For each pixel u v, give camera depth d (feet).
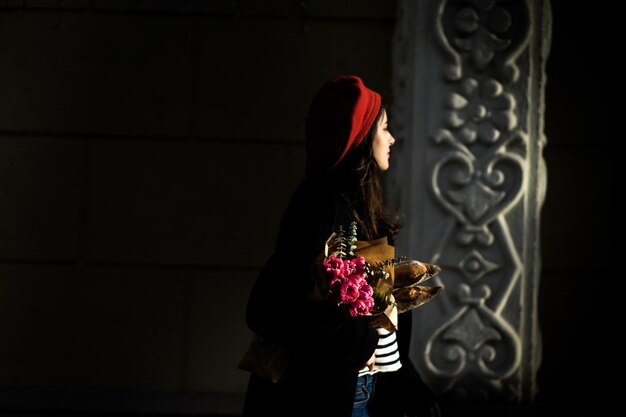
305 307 13.32
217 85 27.40
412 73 25.43
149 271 27.61
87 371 27.68
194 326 27.66
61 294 27.61
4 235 27.53
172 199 27.50
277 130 27.43
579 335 27.99
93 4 27.22
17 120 27.40
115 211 27.50
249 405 14.29
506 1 25.29
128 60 27.35
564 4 27.48
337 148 14.49
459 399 25.68
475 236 25.45
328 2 27.30
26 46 27.30
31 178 27.50
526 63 25.38
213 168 27.48
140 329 27.63
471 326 25.62
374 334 13.53
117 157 27.48
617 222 27.86
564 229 27.86
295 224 13.83
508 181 25.55
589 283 27.96
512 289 25.61
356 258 13.85
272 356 13.93
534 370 25.91
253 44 27.40
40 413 25.44
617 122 27.71
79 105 27.37
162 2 27.22
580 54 27.61
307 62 27.40
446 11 25.30
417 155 25.46
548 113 27.71
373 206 15.10
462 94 25.32
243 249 27.53
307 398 13.58
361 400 14.34
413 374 15.52
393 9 27.32
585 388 27.91
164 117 27.35
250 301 13.57
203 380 27.68
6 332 27.66
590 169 27.78
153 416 25.39
